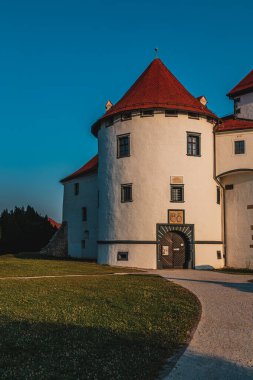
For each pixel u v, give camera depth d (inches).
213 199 1379.2
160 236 1306.6
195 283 873.5
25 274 1010.1
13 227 2144.4
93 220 1733.5
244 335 438.0
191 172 1341.0
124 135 1370.6
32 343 398.3
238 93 1704.0
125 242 1331.2
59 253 1895.9
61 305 579.5
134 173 1341.0
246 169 1360.7
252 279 978.7
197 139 1366.9
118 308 562.6
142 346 393.4
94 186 1748.3
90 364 343.6
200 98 1482.5
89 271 1118.4
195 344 405.4
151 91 1391.5
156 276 1007.6
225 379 319.0
